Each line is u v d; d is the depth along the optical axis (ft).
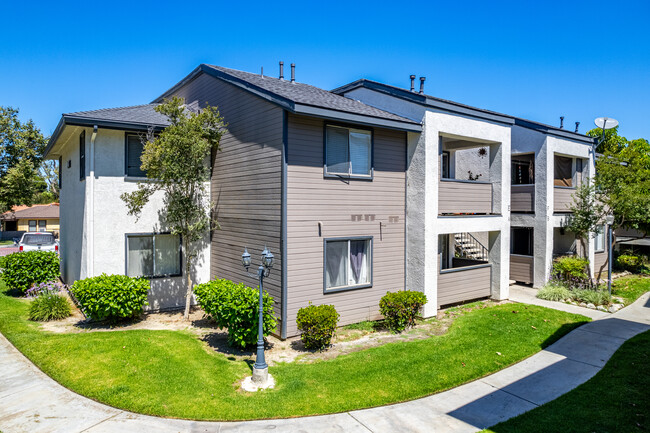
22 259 42.50
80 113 34.58
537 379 23.98
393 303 32.12
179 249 38.55
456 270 39.91
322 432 18.10
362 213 34.19
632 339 30.63
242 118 34.83
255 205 32.89
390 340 30.27
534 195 50.14
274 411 19.72
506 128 42.88
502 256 42.91
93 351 25.57
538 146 49.75
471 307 39.96
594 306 40.34
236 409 19.79
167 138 30.71
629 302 42.45
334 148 32.55
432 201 36.37
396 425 18.79
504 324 34.04
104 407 19.67
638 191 47.60
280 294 30.04
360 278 34.68
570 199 53.21
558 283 46.21
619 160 51.75
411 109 37.06
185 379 22.40
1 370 23.62
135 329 30.96
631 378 23.38
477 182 41.27
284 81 43.88
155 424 18.35
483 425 18.76
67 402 20.06
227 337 30.07
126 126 34.30
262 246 32.01
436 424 18.89
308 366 25.09
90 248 34.32
